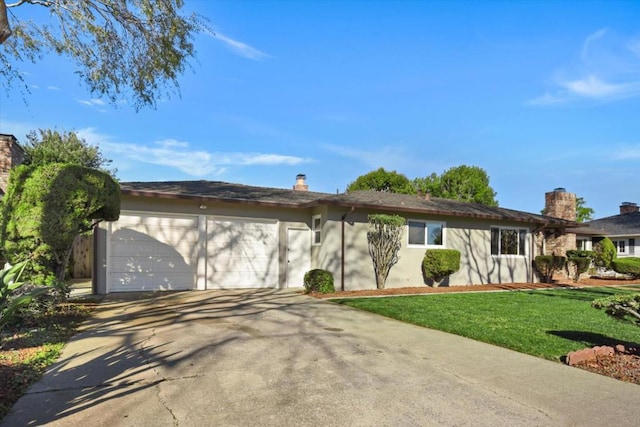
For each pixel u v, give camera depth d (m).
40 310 7.21
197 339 6.14
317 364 5.04
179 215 12.41
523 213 19.20
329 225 12.98
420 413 3.62
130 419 3.36
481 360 5.38
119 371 4.61
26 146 21.86
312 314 8.55
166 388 4.11
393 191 34.62
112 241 11.52
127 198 11.74
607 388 4.38
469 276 15.99
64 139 23.08
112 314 8.11
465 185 39.19
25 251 7.54
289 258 13.92
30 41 9.02
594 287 16.48
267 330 6.89
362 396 4.00
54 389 4.03
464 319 8.19
